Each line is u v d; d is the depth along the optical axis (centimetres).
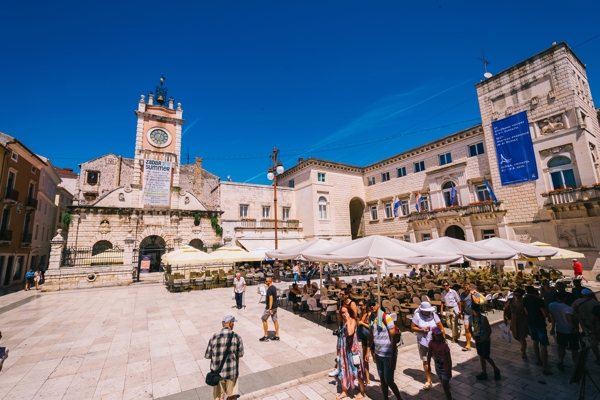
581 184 1869
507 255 1045
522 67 2205
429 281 1527
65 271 1906
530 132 2134
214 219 2977
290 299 1267
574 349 598
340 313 576
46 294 1723
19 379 614
